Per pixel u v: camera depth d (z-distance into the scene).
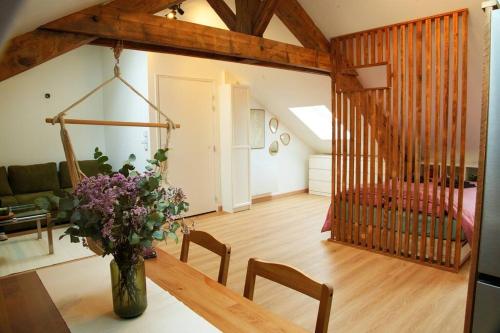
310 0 4.04
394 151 3.86
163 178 1.46
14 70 2.22
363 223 4.18
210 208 6.03
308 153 7.90
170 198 1.31
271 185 7.11
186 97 5.57
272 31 4.83
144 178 1.25
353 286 3.20
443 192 3.54
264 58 3.70
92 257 1.83
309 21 4.24
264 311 1.30
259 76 5.94
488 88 1.50
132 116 5.51
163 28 2.90
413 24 3.63
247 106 6.12
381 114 3.98
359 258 3.91
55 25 2.32
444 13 3.40
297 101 6.20
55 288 1.48
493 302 1.51
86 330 1.17
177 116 5.47
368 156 4.25
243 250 4.19
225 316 1.26
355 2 3.80
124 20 2.66
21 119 5.62
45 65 5.78
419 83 3.61
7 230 4.87
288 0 4.04
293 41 4.84
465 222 3.52
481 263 1.54
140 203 1.23
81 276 1.59
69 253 4.13
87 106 6.23
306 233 4.85
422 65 3.93
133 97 5.45
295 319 2.67
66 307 1.32
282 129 7.23
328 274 3.47
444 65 3.44
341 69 4.31
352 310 2.78
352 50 4.21
